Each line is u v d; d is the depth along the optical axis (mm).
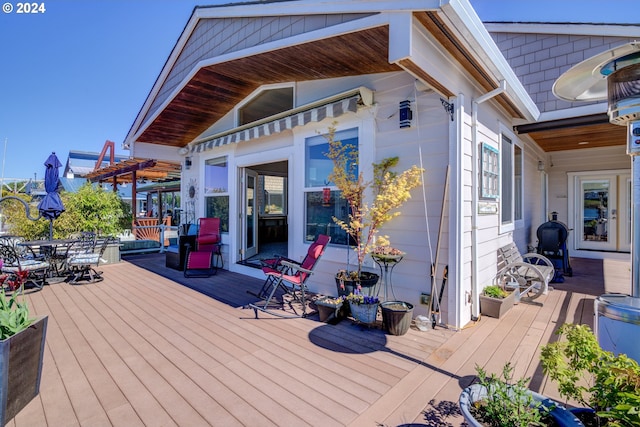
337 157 4035
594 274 5910
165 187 15484
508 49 5922
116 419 1866
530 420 1334
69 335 3086
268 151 5418
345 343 2908
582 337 1541
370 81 4004
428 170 3449
